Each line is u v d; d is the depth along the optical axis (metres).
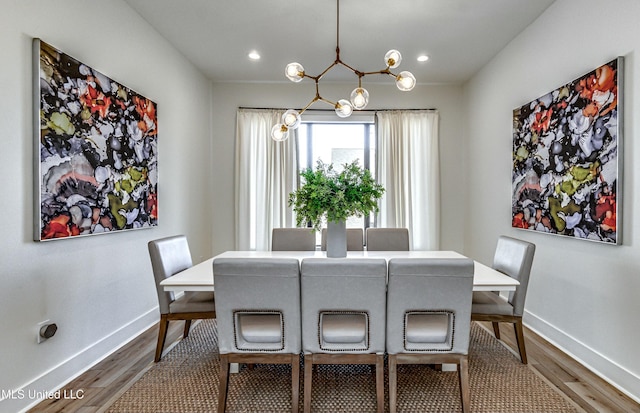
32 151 1.82
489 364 2.31
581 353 2.33
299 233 3.17
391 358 1.75
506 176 3.38
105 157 2.37
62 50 2.05
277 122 4.43
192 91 3.88
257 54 3.61
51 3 1.96
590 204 2.21
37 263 1.86
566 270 2.50
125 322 2.67
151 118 2.96
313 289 1.70
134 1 2.64
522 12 2.78
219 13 2.82
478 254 4.03
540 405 1.85
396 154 4.42
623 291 2.00
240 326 1.80
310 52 3.55
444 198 4.53
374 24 2.98
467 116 4.36
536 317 2.86
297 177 4.45
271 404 1.88
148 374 2.18
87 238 2.25
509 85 3.32
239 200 4.41
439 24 2.98
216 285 1.71
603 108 2.11
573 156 2.37
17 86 1.75
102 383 2.06
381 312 1.72
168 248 2.44
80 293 2.18
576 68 2.39
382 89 4.50
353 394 1.98
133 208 2.70
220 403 1.75
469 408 1.75
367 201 2.42
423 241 4.45
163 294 2.31
